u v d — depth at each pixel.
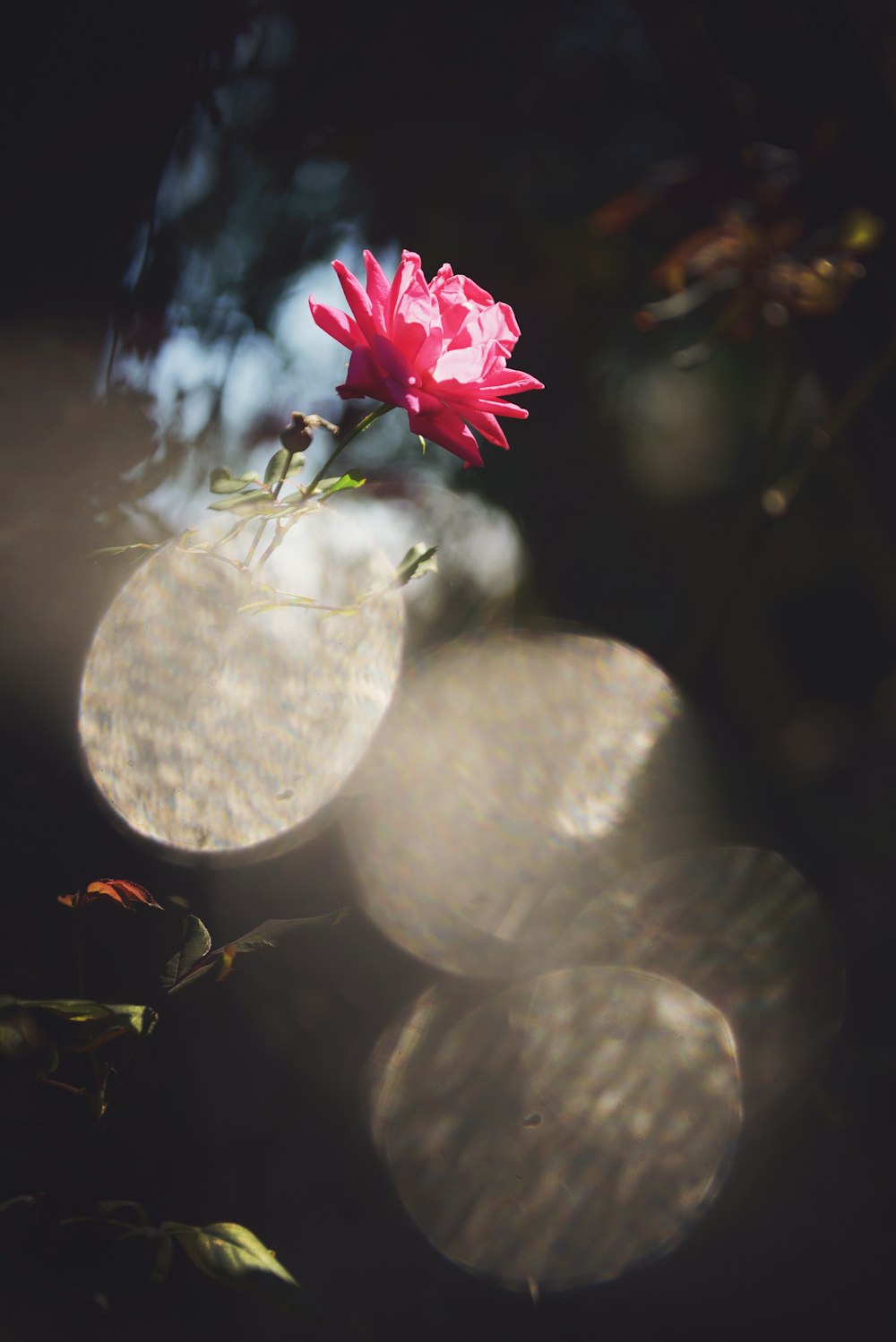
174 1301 0.95
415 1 1.38
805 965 1.48
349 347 0.89
